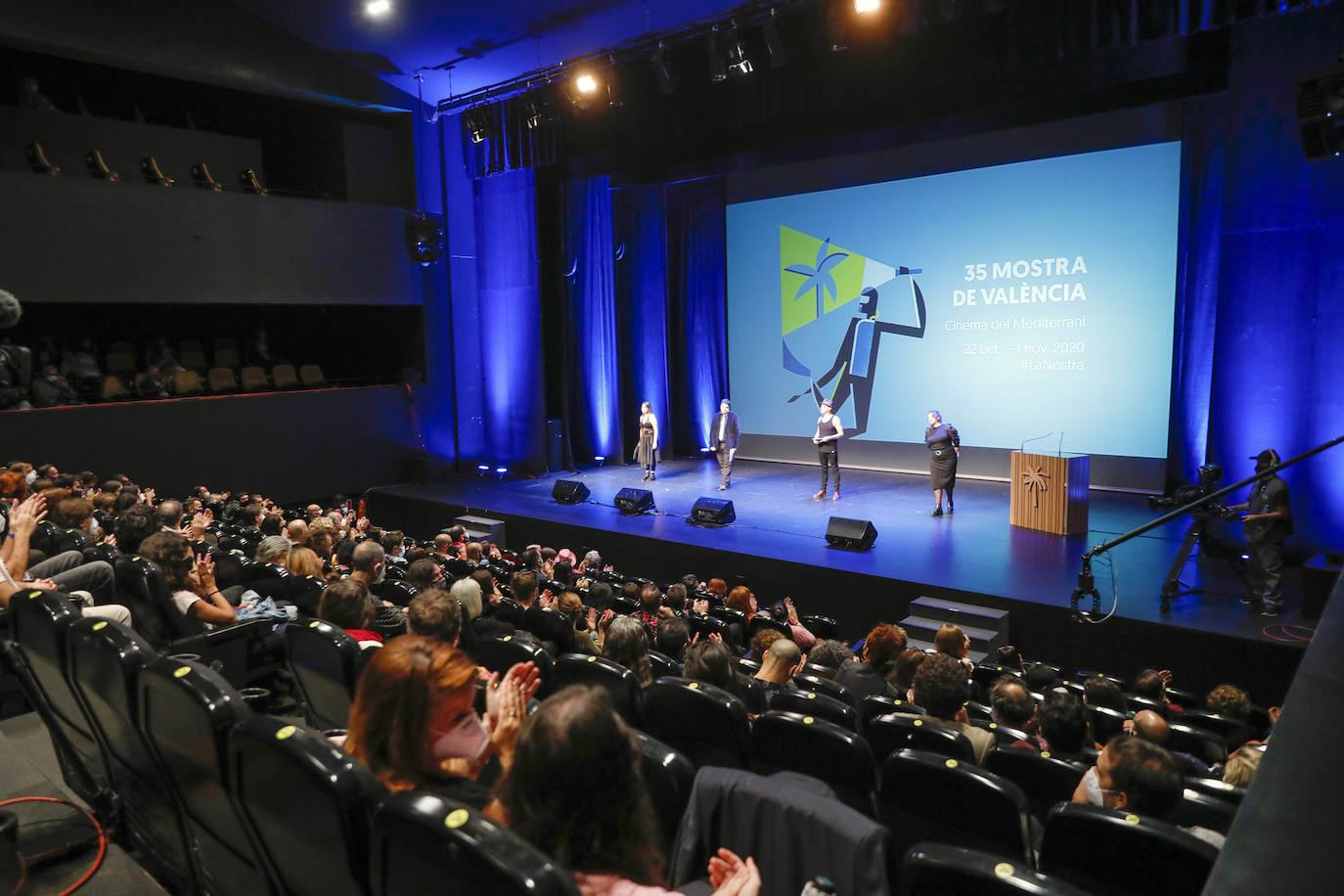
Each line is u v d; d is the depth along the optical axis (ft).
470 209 56.54
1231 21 29.53
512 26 44.16
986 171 45.24
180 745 7.28
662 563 38.24
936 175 46.88
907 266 48.55
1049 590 29.53
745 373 56.18
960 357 47.11
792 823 6.23
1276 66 30.91
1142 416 41.88
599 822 4.41
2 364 11.80
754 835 6.44
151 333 51.52
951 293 47.06
